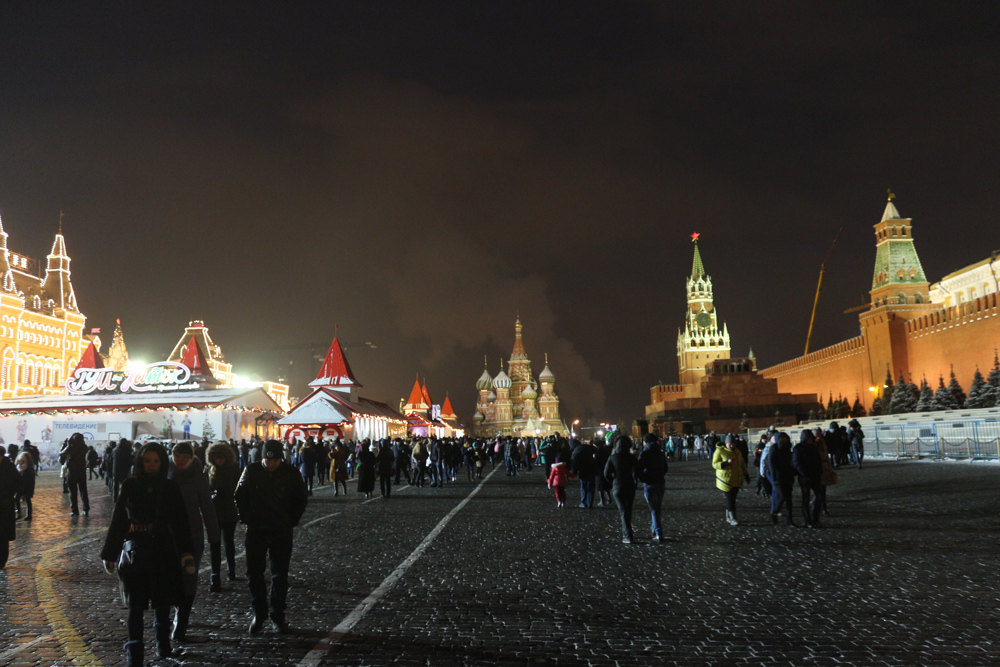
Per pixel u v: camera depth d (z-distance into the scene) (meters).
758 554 11.90
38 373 110.69
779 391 133.00
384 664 6.51
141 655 6.18
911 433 39.50
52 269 122.38
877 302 99.31
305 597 9.27
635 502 22.23
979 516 15.75
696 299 180.12
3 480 11.56
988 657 6.44
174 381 55.03
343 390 59.53
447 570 10.98
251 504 7.68
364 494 27.00
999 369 64.38
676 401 99.75
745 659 6.51
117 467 19.06
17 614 8.52
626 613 8.19
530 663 6.49
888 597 8.66
